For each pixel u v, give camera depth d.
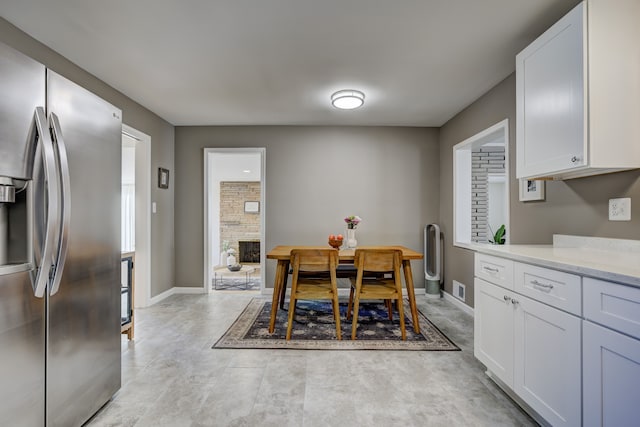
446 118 4.12
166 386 2.01
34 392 1.31
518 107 2.10
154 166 3.94
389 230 4.47
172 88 3.14
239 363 2.33
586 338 1.26
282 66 2.67
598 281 1.21
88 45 2.33
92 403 1.65
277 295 2.97
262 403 1.83
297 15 1.97
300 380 2.08
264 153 4.43
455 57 2.52
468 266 3.60
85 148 1.58
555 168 1.78
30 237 1.30
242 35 2.20
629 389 1.09
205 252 4.46
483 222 4.68
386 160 4.47
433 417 1.70
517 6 1.89
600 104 1.57
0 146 1.17
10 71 1.20
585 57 1.57
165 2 1.84
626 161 1.58
